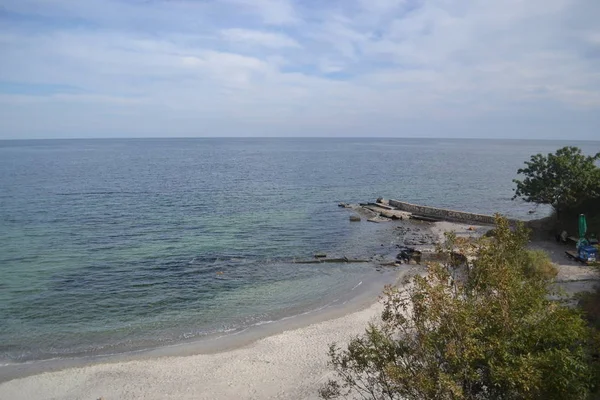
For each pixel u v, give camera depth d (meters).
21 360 22.45
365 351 12.27
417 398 10.48
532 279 13.36
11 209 60.50
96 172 112.62
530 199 41.53
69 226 51.03
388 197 76.25
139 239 45.84
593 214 39.22
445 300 10.57
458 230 50.25
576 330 11.30
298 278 34.94
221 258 39.88
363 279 34.47
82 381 20.45
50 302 29.72
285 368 21.38
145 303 29.80
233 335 25.12
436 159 171.38
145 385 20.11
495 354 10.45
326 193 80.00
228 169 126.06
